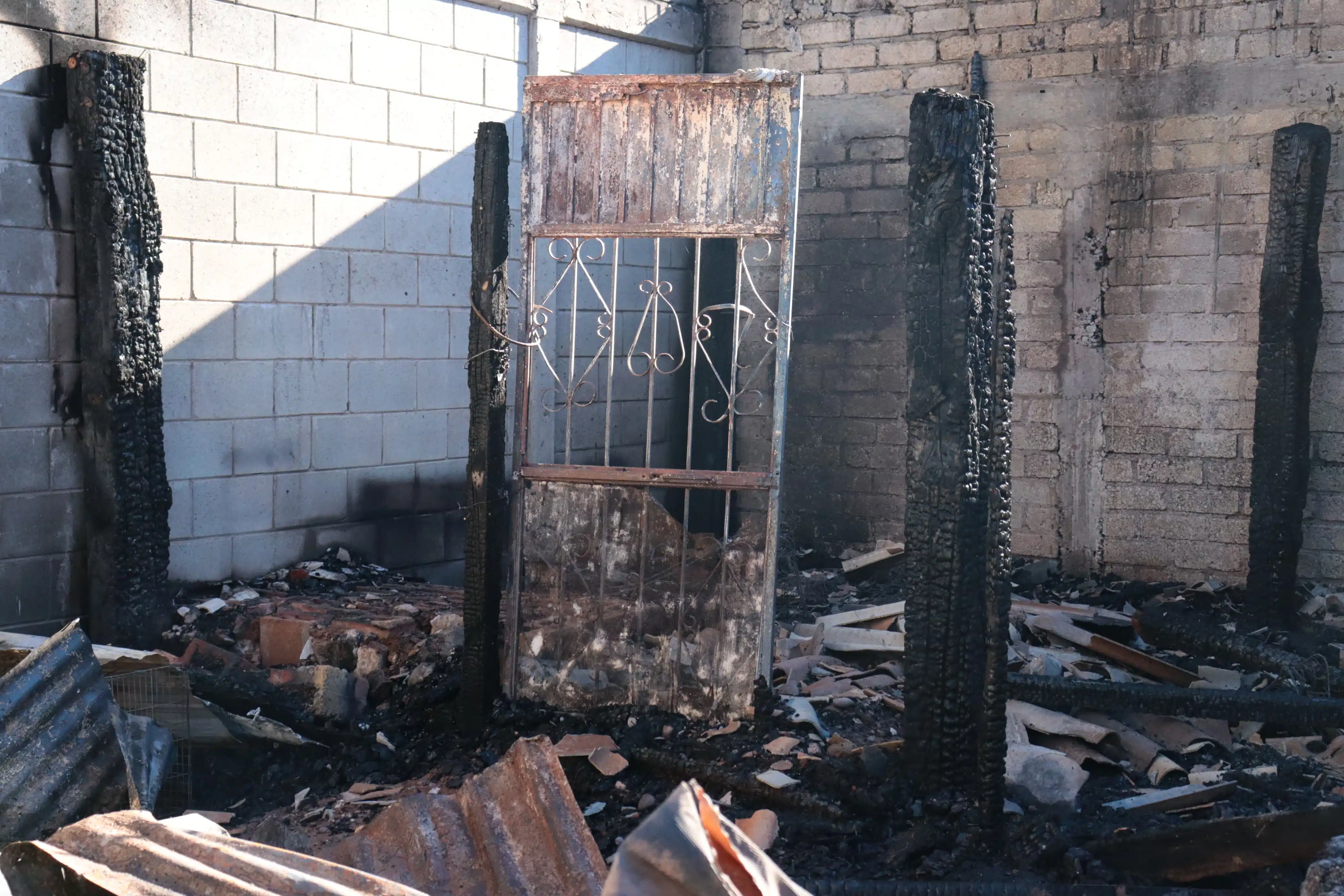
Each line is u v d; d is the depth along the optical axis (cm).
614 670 463
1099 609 612
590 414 745
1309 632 578
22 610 492
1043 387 705
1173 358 669
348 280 610
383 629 504
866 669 519
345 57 599
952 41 724
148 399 503
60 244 496
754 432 791
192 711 412
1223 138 649
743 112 445
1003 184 709
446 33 647
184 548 548
